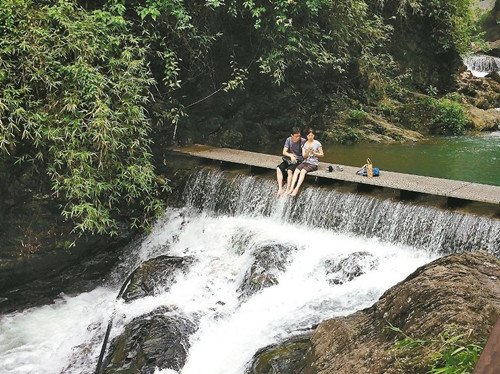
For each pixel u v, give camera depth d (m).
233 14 10.51
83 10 8.50
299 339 5.54
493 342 1.22
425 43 17.03
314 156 8.91
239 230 8.51
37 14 7.95
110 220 8.37
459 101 16.73
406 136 13.99
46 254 8.57
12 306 8.34
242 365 5.52
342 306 6.34
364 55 14.47
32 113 7.73
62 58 8.16
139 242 9.29
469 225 6.82
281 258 7.35
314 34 12.39
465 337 3.24
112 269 9.13
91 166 8.22
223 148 10.97
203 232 8.96
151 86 10.42
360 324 4.31
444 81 17.47
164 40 10.19
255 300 6.81
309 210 8.39
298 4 11.41
